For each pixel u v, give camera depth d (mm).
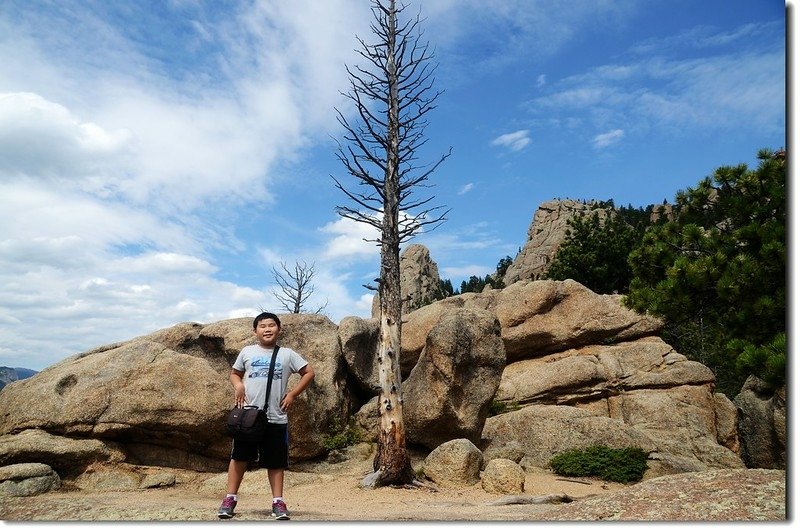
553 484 15414
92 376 15062
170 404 15148
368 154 16344
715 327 14648
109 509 9477
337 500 12688
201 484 14742
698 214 15508
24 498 11789
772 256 12242
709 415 20609
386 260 15945
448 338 17031
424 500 12688
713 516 6871
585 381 21500
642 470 16281
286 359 8750
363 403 20328
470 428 17078
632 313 23125
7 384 15406
